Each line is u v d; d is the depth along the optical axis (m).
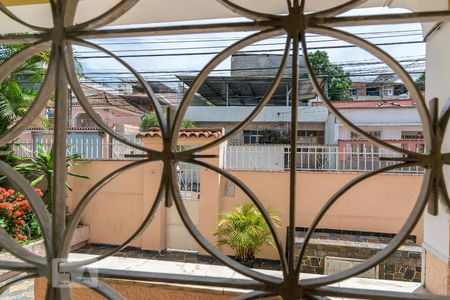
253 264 5.09
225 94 11.87
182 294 1.57
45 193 5.05
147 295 1.58
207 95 12.03
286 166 6.13
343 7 0.69
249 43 0.75
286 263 0.68
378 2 2.07
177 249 6.02
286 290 0.67
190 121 10.11
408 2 2.03
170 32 0.76
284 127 10.48
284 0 2.09
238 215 5.07
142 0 2.19
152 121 10.48
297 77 0.69
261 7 2.18
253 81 9.98
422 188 0.68
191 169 6.02
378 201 5.42
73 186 6.19
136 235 0.73
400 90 11.47
